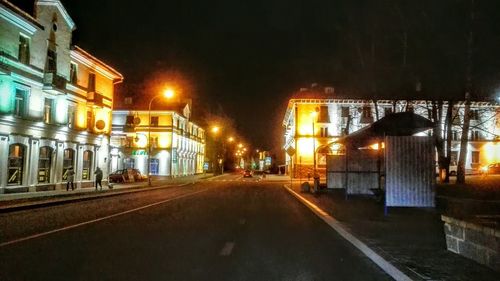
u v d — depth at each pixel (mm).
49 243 9867
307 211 18859
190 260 8281
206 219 15438
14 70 26703
